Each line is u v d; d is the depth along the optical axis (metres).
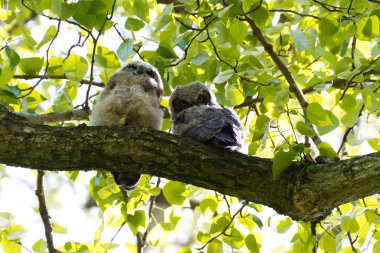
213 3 10.21
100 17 9.88
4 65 10.40
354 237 11.25
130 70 10.62
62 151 8.98
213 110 10.09
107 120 10.07
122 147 9.04
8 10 11.29
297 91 10.49
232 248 11.05
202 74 11.17
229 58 11.09
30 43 11.11
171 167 9.14
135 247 11.82
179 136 9.30
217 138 9.16
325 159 9.31
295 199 8.88
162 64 11.11
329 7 10.66
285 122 11.27
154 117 10.20
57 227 11.98
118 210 11.72
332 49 10.48
